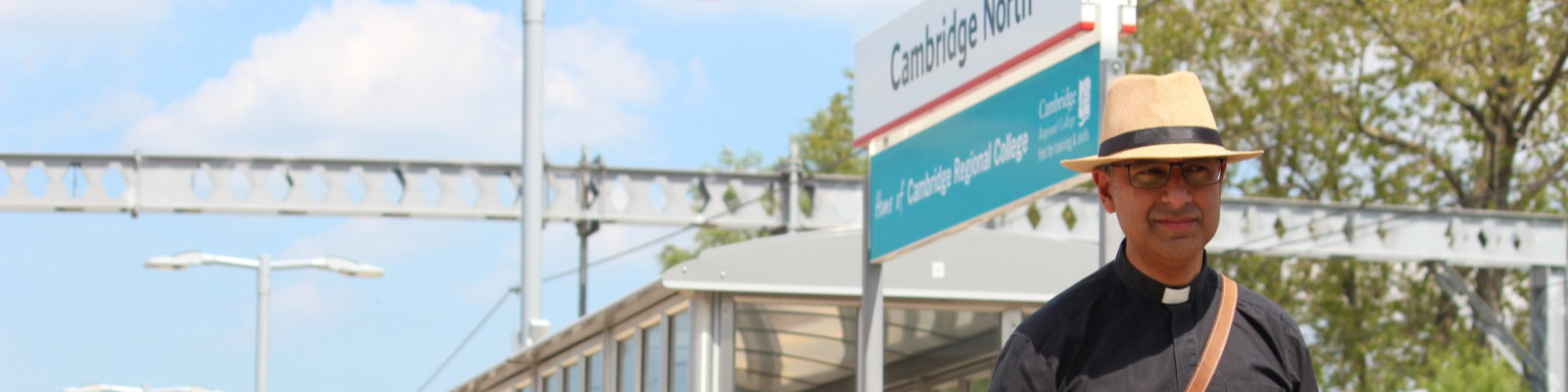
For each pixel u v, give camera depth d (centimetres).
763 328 1108
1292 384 410
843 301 1121
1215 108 3288
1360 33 3162
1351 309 3316
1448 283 2559
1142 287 407
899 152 984
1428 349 3170
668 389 1147
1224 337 405
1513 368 2447
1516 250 2489
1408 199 3303
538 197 2172
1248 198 2464
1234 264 3244
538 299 2156
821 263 1114
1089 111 768
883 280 1128
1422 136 3309
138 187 2416
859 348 1065
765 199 2498
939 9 920
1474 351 2423
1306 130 3262
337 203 2438
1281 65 3219
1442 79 3084
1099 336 408
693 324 1098
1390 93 3231
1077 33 771
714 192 2481
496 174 2461
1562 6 3139
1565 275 2492
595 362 1334
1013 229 2470
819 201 2494
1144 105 408
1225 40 3262
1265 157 3388
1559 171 3328
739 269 1098
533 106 2169
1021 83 836
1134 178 404
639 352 1211
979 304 1156
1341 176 3353
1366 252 2466
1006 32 838
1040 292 1158
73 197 2405
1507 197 3344
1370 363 3334
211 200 2423
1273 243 2470
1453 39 3089
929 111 930
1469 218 2486
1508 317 3409
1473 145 3350
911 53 956
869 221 1025
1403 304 3381
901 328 1143
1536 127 3309
